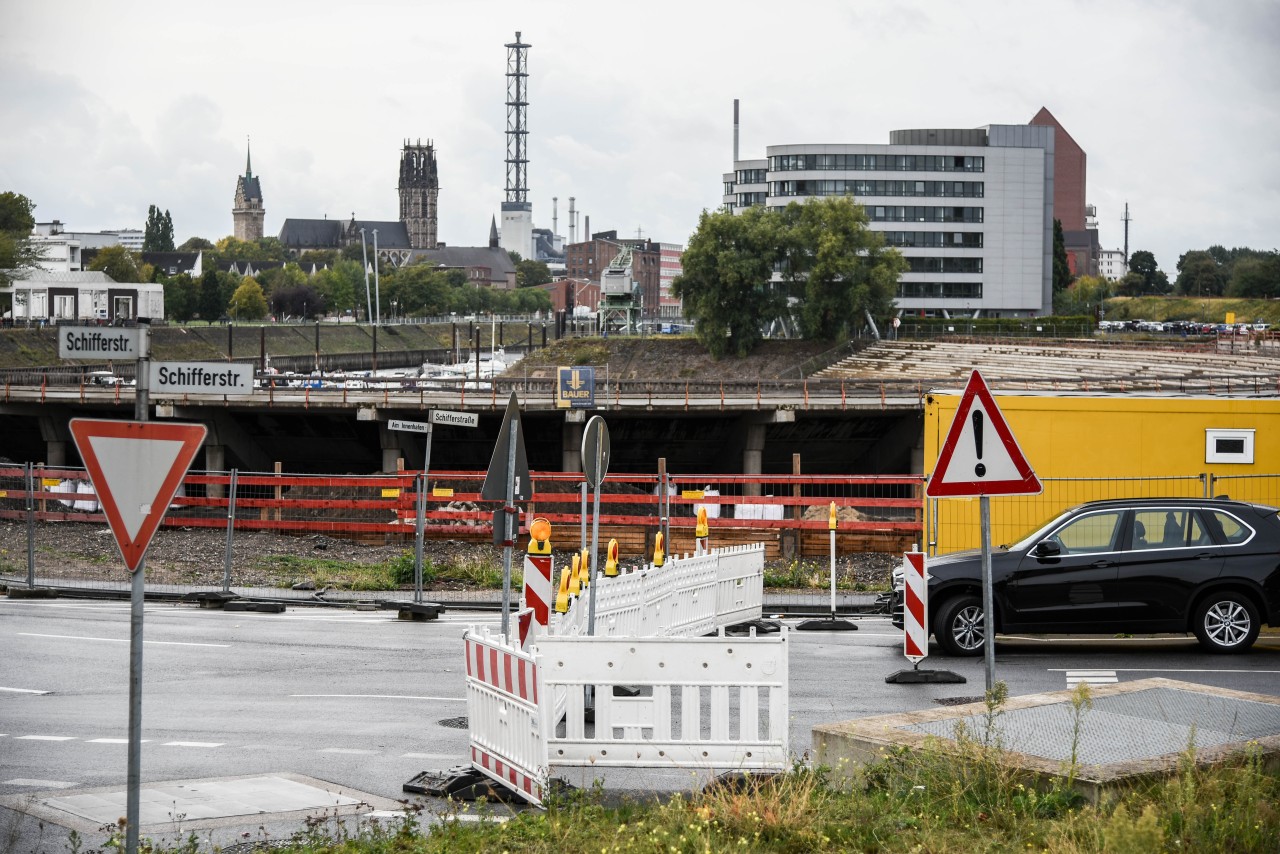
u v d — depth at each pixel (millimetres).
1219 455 26812
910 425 66750
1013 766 9375
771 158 164625
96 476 7426
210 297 174375
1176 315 194875
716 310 117938
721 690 10914
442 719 13898
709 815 8875
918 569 15953
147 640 19375
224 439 68812
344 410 67500
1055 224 180000
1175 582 17547
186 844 9133
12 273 137250
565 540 31406
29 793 10852
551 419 69750
